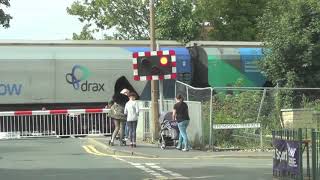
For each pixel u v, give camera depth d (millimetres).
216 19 56656
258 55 44875
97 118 40844
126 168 23094
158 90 37625
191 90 33875
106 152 29844
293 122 33000
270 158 27562
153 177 20500
